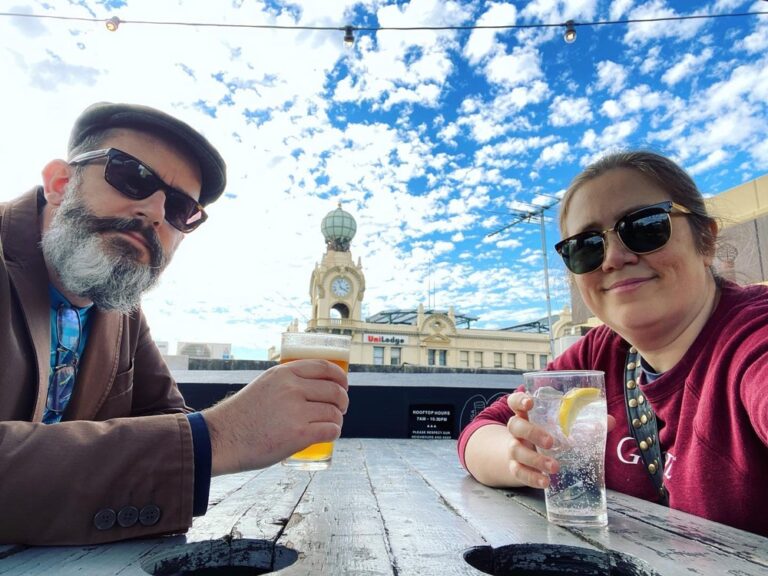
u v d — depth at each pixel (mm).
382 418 3982
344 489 1294
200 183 1520
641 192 1207
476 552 761
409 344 42125
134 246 1349
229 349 26172
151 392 1754
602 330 1621
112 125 1371
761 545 796
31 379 1175
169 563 747
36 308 1211
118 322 1593
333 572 642
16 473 717
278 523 910
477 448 1379
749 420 997
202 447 812
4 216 1279
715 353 1128
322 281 42281
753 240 4801
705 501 1069
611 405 1447
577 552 780
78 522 733
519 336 45062
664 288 1175
